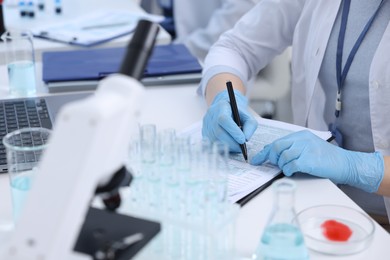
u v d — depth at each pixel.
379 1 1.33
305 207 0.93
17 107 1.32
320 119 1.51
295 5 1.57
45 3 2.45
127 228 0.64
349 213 0.89
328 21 1.41
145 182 0.73
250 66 1.63
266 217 0.90
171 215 0.71
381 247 0.83
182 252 0.73
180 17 2.71
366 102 1.35
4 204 0.92
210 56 1.58
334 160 1.06
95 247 0.60
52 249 0.52
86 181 0.52
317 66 1.45
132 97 0.53
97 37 1.92
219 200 0.72
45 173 0.52
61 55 1.72
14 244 0.53
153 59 1.69
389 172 1.10
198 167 0.74
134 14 2.28
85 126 0.50
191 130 1.22
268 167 1.06
